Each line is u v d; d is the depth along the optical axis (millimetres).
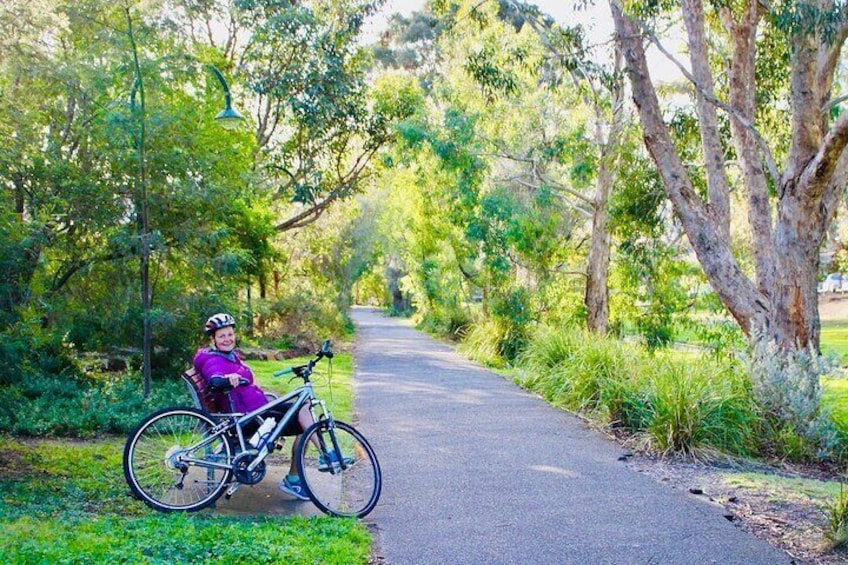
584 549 5586
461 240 25484
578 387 12367
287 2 23109
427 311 38094
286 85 23328
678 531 6051
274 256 20641
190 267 12141
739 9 14680
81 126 10930
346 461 6539
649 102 13281
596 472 8055
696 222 13148
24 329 7547
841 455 9875
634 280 19250
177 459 6219
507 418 11359
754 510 6863
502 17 21859
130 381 11656
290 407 6664
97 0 11062
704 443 9312
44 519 5562
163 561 4688
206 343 12930
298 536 5426
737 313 12953
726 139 18172
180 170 11102
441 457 8641
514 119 21688
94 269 12062
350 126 24906
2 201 8070
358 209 33344
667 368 11039
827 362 10500
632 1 12328
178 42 12578
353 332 35062
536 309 21359
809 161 11820
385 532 5941
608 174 20469
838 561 5527
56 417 9391
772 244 13977
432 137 19938
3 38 9383
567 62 16375
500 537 5836
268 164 24172
